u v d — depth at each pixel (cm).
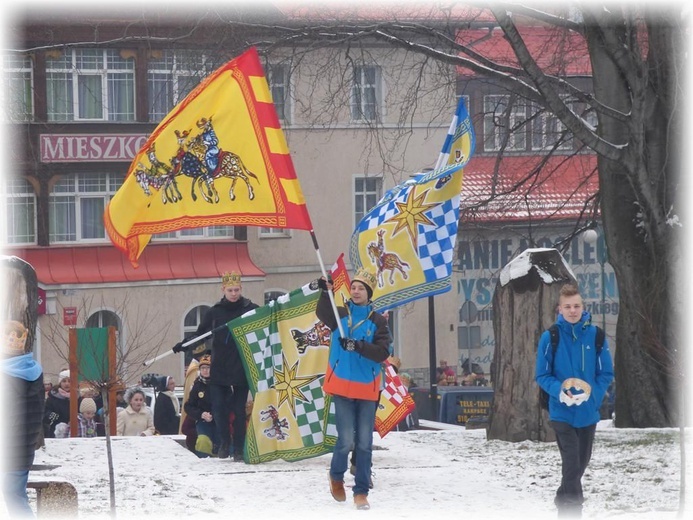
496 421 1722
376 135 2744
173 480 1347
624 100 2103
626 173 1994
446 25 2259
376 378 1212
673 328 2011
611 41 1944
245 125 1270
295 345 1495
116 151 4375
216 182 1275
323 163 4606
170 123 1265
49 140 4278
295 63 2358
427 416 3391
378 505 1220
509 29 1839
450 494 1284
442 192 1478
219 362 1524
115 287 4416
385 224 1488
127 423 2053
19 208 4331
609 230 2100
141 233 1277
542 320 1708
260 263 4734
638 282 2069
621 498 1258
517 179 3180
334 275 1438
